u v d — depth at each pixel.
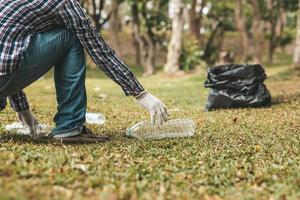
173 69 17.03
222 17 22.30
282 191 2.75
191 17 20.06
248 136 4.67
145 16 18.70
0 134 4.41
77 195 2.54
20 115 4.39
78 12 3.96
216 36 24.92
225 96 7.42
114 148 3.91
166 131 4.61
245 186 2.90
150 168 3.21
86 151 3.71
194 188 2.82
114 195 2.53
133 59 28.06
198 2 21.58
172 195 2.65
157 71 20.14
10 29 3.82
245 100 7.46
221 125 5.52
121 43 30.89
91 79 16.41
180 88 11.88
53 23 3.94
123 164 3.30
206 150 3.92
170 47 17.16
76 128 4.12
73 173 2.93
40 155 3.34
